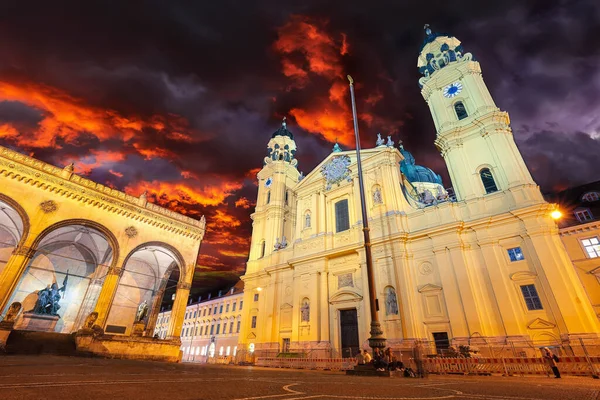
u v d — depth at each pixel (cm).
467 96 2719
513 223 2081
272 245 3669
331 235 3027
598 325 1678
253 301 3481
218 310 5516
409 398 473
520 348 1769
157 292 3531
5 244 2809
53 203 2542
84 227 2939
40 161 2561
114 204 2898
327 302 2772
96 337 2242
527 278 1916
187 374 887
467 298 2047
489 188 2328
